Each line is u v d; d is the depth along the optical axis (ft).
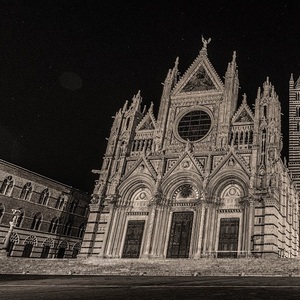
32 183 225.35
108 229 177.27
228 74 199.72
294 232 183.01
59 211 241.14
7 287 75.46
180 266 125.29
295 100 264.72
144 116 209.87
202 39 220.64
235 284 73.41
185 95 204.64
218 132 184.65
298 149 242.78
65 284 82.84
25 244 217.15
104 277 109.50
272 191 152.15
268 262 115.55
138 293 59.88
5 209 207.92
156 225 170.50
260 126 174.29
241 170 166.30
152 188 179.83
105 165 196.65
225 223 162.40
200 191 169.89
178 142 193.47
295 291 59.36
